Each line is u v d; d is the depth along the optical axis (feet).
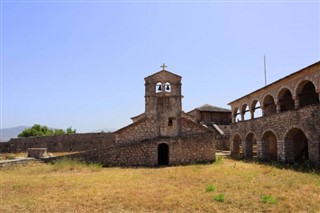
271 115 94.68
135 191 46.80
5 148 163.84
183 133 99.66
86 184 53.62
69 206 38.37
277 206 36.70
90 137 158.51
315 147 71.67
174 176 62.85
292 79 83.30
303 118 76.59
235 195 42.83
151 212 35.53
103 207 37.73
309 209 35.37
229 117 192.13
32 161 90.74
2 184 54.70
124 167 88.74
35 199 42.32
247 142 116.37
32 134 218.18
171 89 101.60
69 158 92.89
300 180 53.83
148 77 101.60
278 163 85.35
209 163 94.17
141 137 97.81
